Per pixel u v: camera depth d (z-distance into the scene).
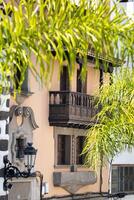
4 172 21.22
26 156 21.77
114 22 6.89
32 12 6.61
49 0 6.64
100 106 29.11
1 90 6.89
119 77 21.14
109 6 6.91
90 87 31.33
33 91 27.58
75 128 30.80
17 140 26.70
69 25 6.69
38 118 28.17
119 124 21.09
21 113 26.72
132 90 21.12
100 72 30.52
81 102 29.41
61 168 29.75
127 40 6.94
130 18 7.02
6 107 21.31
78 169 30.98
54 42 6.64
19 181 25.83
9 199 25.38
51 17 6.64
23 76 6.73
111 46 6.88
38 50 6.60
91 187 31.95
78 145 31.36
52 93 28.75
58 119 28.72
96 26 6.79
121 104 21.31
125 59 7.27
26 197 26.67
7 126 21.56
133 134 21.02
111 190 33.44
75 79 30.38
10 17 6.72
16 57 6.56
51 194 28.88
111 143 21.22
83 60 6.89
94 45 6.78
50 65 7.22
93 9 6.82
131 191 35.34
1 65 6.56
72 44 6.64
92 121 29.28
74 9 6.73
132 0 30.86
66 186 29.80
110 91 21.56
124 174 34.69
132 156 35.16
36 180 27.42
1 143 21.31
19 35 6.56
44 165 28.52
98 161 21.50
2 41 6.53
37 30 6.60
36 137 28.06
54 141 29.34
